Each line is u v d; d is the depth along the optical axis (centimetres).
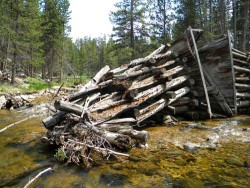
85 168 479
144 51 3000
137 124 721
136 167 475
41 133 761
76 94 663
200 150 562
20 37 2570
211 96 977
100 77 772
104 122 630
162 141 632
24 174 470
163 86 819
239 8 3152
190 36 941
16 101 1431
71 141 525
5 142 684
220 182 405
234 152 543
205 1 3247
